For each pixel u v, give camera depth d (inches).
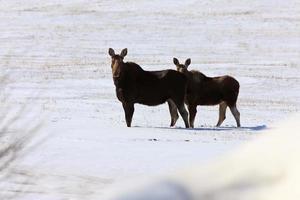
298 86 5570.9
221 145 2519.7
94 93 4867.1
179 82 3366.1
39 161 1995.6
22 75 5782.5
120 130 2989.7
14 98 4035.4
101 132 2856.8
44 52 7721.5
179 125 3572.8
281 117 3959.2
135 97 3289.9
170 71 3376.0
